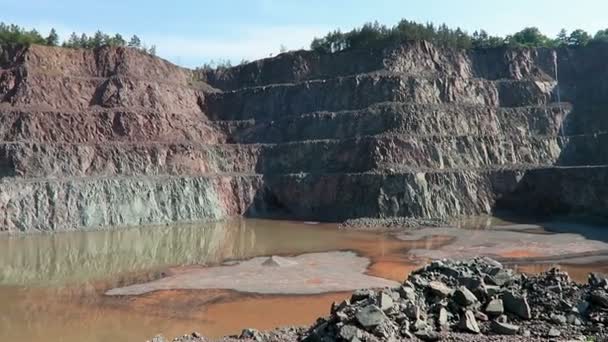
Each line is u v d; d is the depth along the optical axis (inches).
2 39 3253.0
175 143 2906.0
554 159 2994.6
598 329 654.5
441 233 2091.5
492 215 2564.0
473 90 3376.0
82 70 3282.5
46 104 2933.1
